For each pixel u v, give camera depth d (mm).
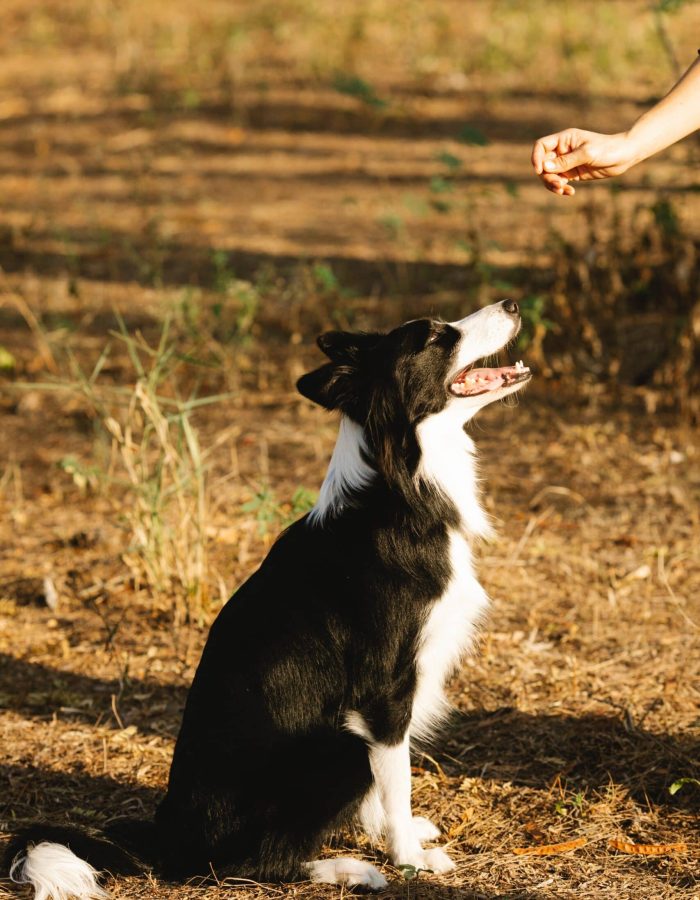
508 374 5738
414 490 5496
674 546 8609
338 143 18969
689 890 5082
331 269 14070
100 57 23812
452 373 5621
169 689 7133
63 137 19859
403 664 5367
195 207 16547
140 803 5988
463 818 5793
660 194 13219
